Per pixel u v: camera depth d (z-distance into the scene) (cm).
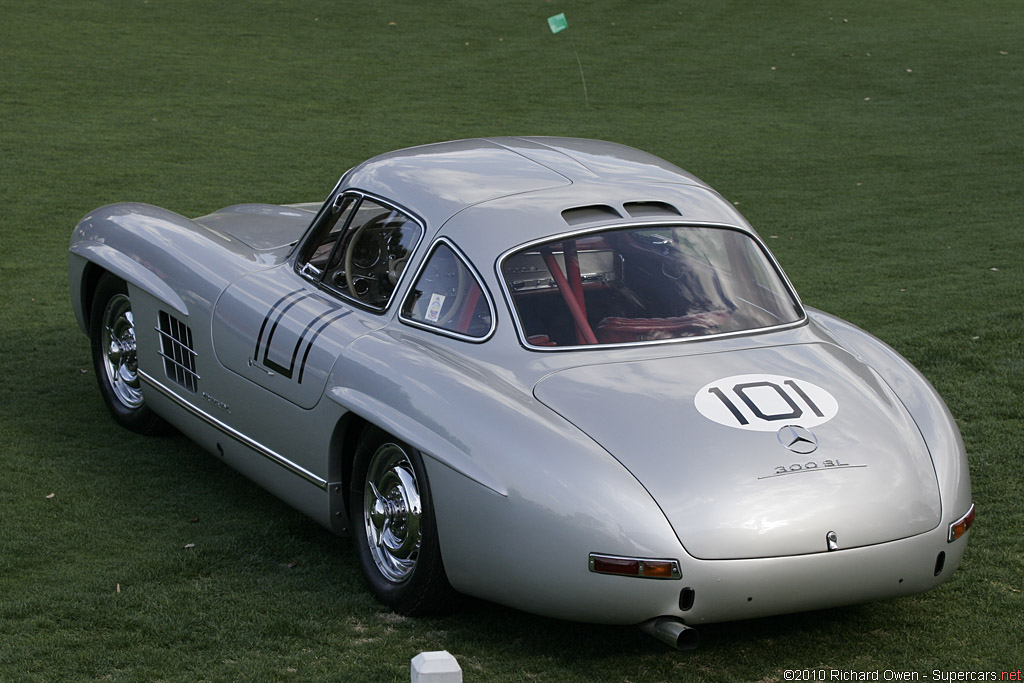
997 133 5556
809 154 5138
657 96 6431
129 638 1229
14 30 7338
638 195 1498
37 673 1150
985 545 1508
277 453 1518
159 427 1898
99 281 1927
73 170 4272
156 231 1833
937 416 1318
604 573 1111
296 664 1186
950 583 1403
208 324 1638
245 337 1559
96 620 1267
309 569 1434
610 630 1288
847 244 3597
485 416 1205
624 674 1188
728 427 1188
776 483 1135
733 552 1102
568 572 1127
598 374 1262
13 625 1251
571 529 1120
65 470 1741
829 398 1269
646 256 1409
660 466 1139
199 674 1159
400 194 1530
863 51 7662
